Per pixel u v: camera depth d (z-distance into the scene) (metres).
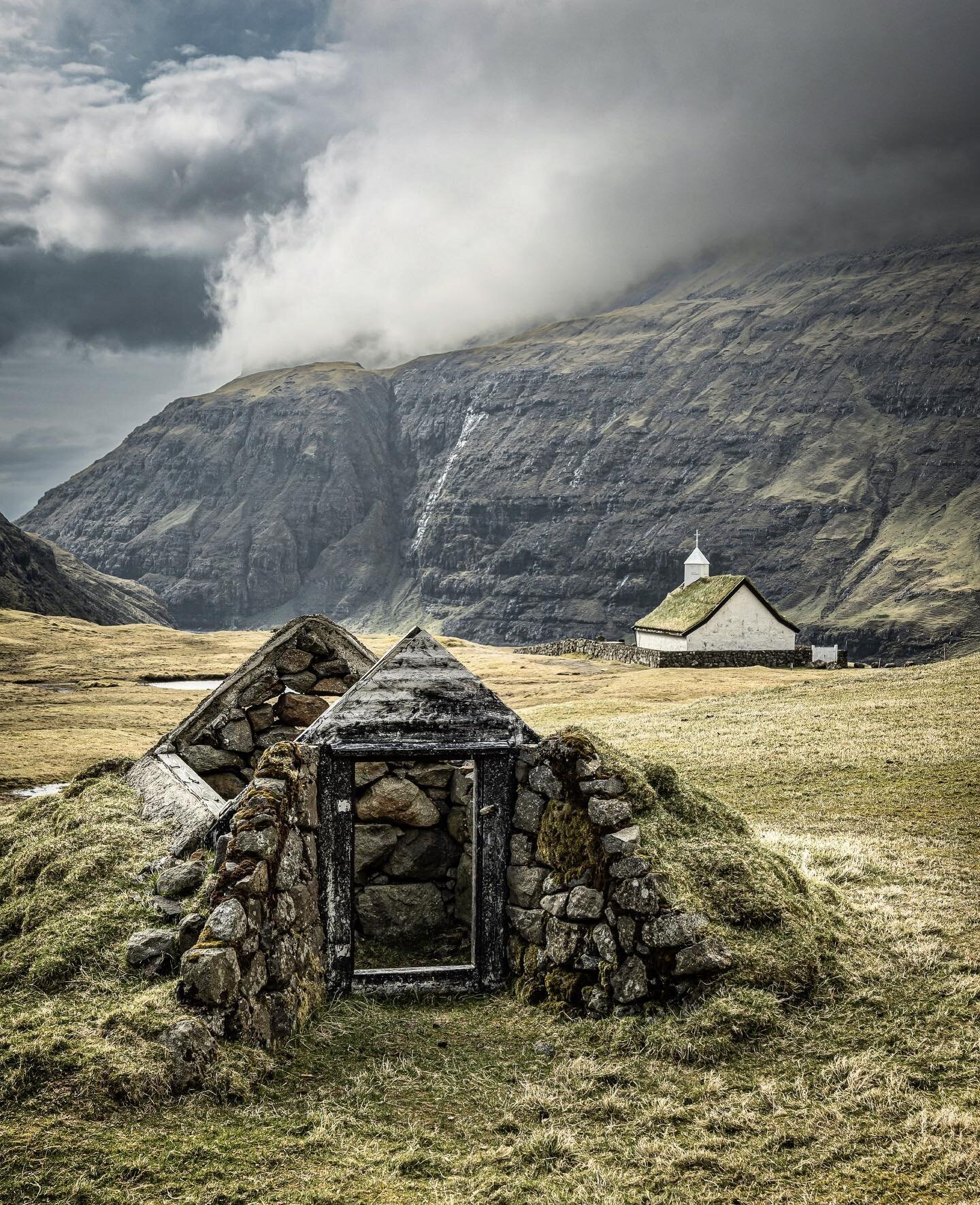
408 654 8.37
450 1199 5.67
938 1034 7.36
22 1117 6.01
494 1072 6.99
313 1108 6.46
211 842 8.79
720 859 8.89
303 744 8.07
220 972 6.80
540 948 8.09
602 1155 6.11
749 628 64.31
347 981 8.02
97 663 61.97
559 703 43.19
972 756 18.97
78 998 7.11
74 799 10.73
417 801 9.30
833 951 8.45
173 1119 6.18
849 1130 6.25
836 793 16.95
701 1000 7.62
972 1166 5.81
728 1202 5.66
